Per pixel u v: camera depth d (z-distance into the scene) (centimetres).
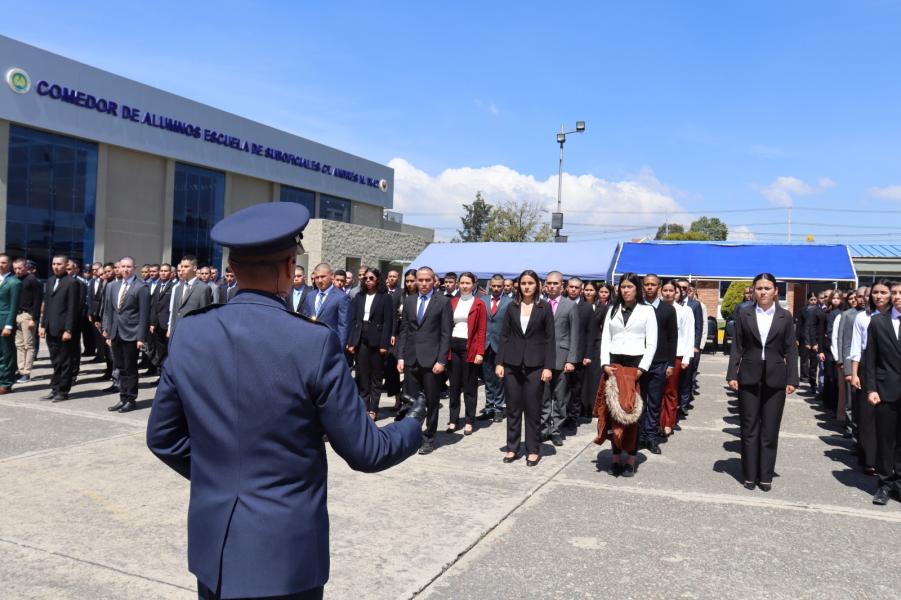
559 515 485
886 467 534
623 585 369
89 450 622
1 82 1700
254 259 174
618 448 604
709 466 651
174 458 182
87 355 1335
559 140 2961
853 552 424
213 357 167
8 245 1756
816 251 1864
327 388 165
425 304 702
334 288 828
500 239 4853
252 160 2556
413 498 515
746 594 361
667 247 1980
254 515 158
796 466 664
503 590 359
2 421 739
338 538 427
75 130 1892
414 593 351
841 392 834
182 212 2295
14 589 345
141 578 360
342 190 3127
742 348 575
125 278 831
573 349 759
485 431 808
